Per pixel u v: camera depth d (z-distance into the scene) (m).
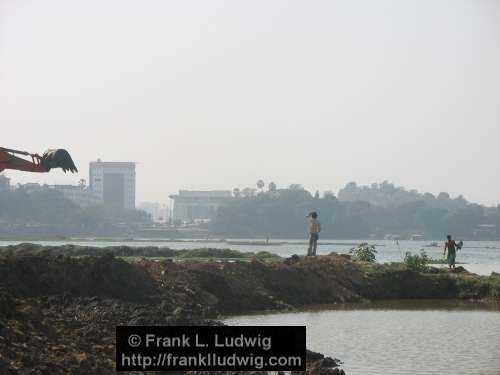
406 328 30.58
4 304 21.53
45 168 30.56
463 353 25.27
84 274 30.02
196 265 37.19
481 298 41.97
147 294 31.09
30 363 18.66
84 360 19.73
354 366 23.27
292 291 39.12
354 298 40.53
